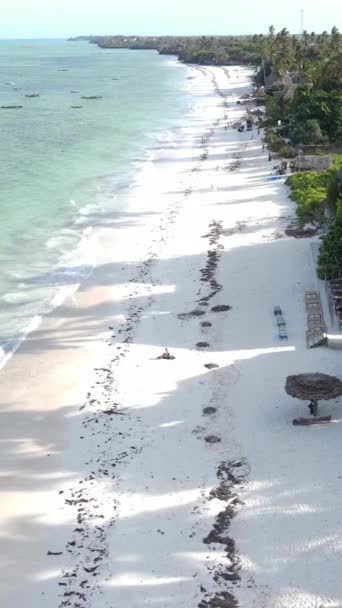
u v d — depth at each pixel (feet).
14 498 87.45
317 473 87.76
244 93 552.41
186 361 120.16
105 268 165.78
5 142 329.93
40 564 76.38
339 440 94.73
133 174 264.72
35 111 463.01
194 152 307.58
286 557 74.43
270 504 82.94
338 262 140.15
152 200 226.38
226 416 102.78
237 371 115.44
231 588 71.05
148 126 390.21
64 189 239.09
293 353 120.06
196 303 144.25
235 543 77.25
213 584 71.77
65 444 98.48
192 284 154.30
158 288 153.17
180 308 142.41
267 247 173.17
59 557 77.25
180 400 107.86
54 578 74.28
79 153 305.53
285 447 94.02
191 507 83.76
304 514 80.64
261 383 111.14
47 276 160.56
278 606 68.23
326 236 146.30
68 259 171.42
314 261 156.97
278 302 141.59
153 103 507.30
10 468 93.40
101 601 70.69
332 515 80.02
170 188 242.17
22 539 80.33
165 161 289.74
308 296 138.51
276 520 80.18
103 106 490.08
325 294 141.18
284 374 113.19
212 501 84.53
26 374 118.42
